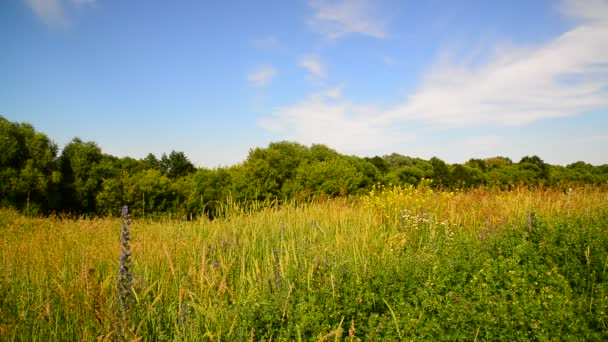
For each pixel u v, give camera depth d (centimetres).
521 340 384
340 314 438
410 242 785
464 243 671
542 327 400
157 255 619
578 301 447
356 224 968
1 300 480
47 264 609
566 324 406
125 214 424
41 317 426
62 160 3112
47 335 414
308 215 1072
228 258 630
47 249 720
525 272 518
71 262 607
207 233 849
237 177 2562
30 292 484
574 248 589
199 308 437
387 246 725
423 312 432
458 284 497
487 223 797
